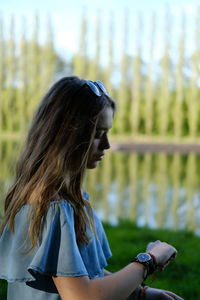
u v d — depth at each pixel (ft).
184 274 13.93
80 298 3.34
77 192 3.79
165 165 69.05
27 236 3.64
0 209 5.81
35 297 3.63
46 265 3.41
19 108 125.70
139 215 30.91
